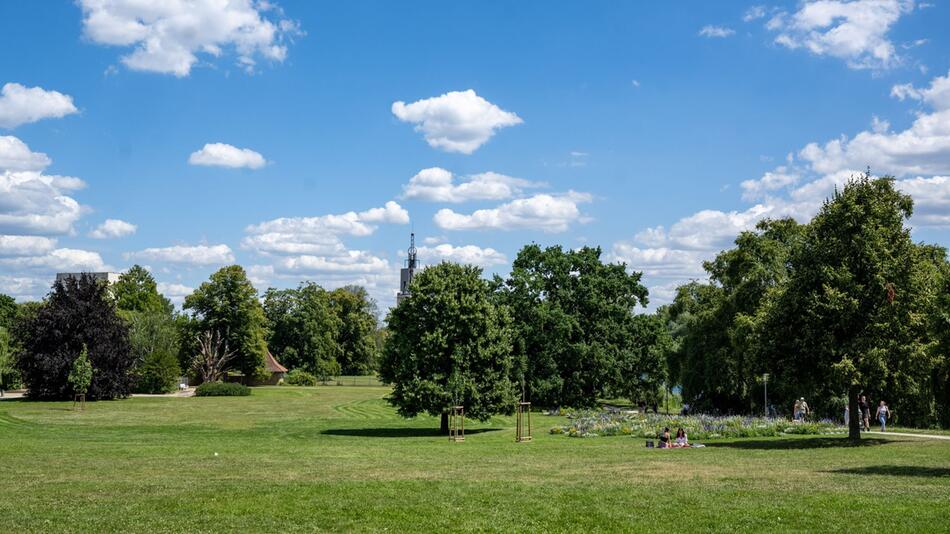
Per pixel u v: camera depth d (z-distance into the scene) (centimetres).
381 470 2434
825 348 3238
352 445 3681
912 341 3197
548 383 6756
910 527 1441
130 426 5116
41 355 7419
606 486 1977
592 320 7062
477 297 4547
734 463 2580
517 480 2127
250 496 1817
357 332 15788
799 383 3438
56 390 7594
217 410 6738
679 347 7062
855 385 3206
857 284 3234
